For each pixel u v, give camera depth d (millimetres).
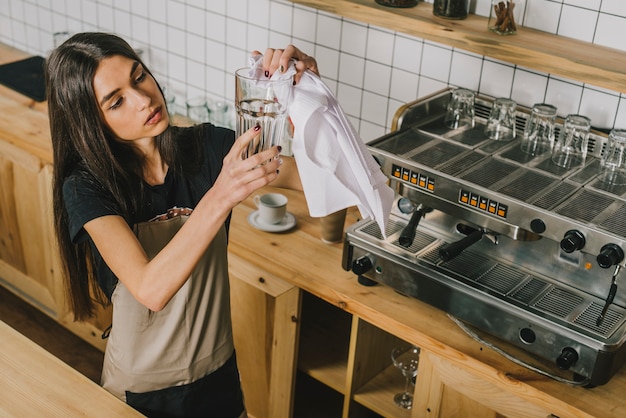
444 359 2180
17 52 3975
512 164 2193
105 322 3135
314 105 1680
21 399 1670
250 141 1522
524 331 2010
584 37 2299
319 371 2596
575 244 1904
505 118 2332
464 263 2176
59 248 1946
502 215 2029
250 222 2619
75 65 1681
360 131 2953
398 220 2363
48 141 3072
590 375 1926
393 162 2199
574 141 2197
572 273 2066
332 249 2525
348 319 2850
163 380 2109
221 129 2055
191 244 1573
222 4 3127
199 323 2074
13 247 3400
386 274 2246
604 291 2027
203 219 1556
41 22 3871
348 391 2514
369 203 1760
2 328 1880
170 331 2047
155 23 3402
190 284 2010
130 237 1726
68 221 1869
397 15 2332
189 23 3277
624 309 2004
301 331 2768
